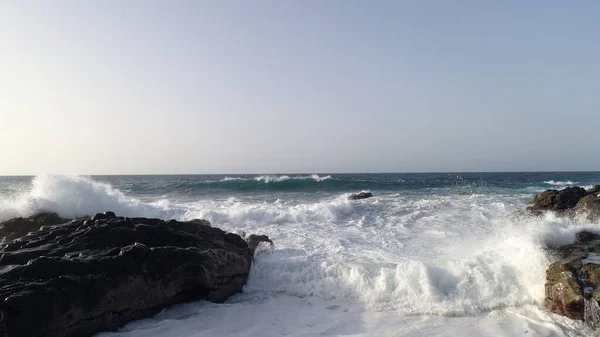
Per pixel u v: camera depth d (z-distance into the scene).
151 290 6.84
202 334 6.18
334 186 35.16
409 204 18.34
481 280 7.48
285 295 8.04
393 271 7.89
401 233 12.98
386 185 35.91
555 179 54.38
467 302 7.11
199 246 8.12
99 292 6.14
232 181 36.38
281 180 36.28
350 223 15.02
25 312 5.32
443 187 33.75
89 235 7.50
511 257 7.83
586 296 6.12
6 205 11.25
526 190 28.86
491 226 13.11
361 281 7.95
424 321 6.60
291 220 15.84
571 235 8.48
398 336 6.07
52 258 6.29
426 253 10.17
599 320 5.88
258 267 8.94
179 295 7.38
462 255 9.59
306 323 6.63
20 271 5.98
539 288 7.17
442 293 7.42
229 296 7.95
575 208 13.09
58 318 5.61
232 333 6.22
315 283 8.19
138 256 6.88
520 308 6.90
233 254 8.41
